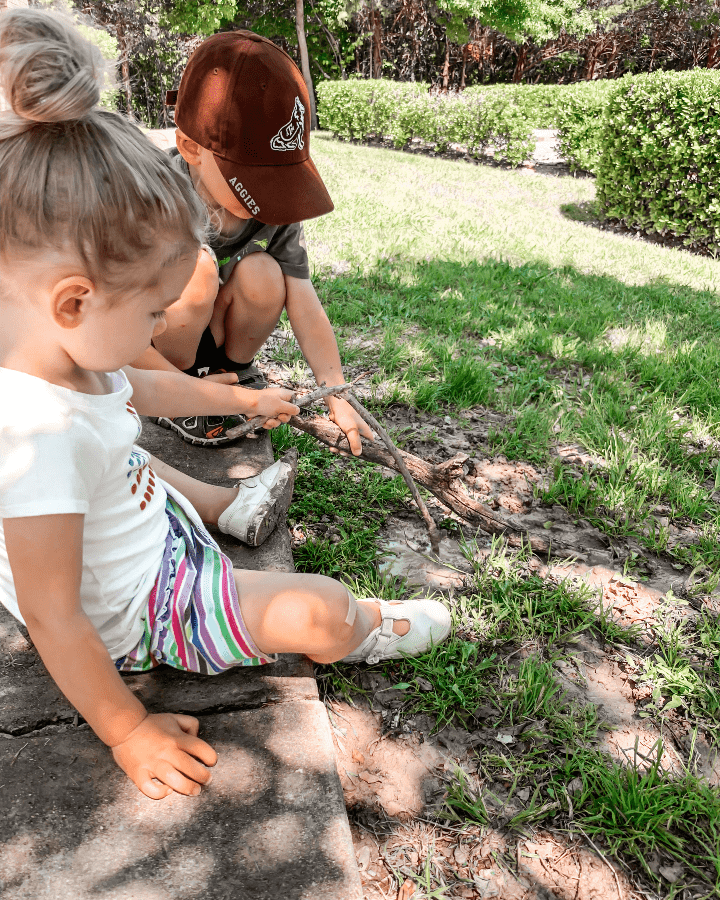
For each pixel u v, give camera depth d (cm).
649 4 2558
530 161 1567
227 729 159
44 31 111
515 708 192
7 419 121
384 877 152
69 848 134
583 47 2927
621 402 368
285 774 150
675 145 884
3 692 164
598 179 1009
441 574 238
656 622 225
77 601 130
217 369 262
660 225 923
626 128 938
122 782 147
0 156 109
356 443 233
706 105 852
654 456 315
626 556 254
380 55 2798
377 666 199
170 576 156
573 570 246
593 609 221
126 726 138
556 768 176
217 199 204
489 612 222
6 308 121
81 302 117
